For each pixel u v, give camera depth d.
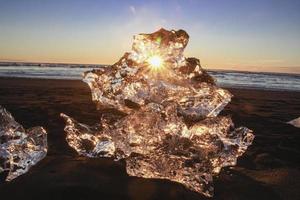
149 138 2.75
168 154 2.65
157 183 2.52
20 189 2.32
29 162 2.68
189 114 2.97
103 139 2.96
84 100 8.18
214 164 2.75
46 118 5.02
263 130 4.84
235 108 7.70
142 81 2.89
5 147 2.60
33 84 13.48
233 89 15.17
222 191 2.48
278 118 6.20
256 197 2.41
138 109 2.99
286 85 21.73
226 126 2.81
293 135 4.50
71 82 15.51
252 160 3.26
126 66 2.94
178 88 2.84
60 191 2.30
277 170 3.00
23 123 4.60
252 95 12.31
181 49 2.87
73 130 2.96
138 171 2.61
